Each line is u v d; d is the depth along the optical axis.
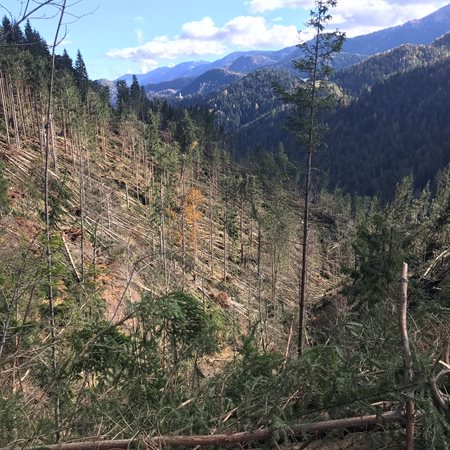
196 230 33.81
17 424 2.93
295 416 2.97
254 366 3.41
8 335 3.45
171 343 3.59
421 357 3.03
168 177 38.56
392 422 2.83
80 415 3.18
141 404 3.21
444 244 7.14
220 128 94.88
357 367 3.07
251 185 38.81
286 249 28.41
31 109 44.94
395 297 3.79
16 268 3.55
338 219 47.44
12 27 2.29
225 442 2.82
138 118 73.38
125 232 23.98
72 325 4.16
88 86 61.44
